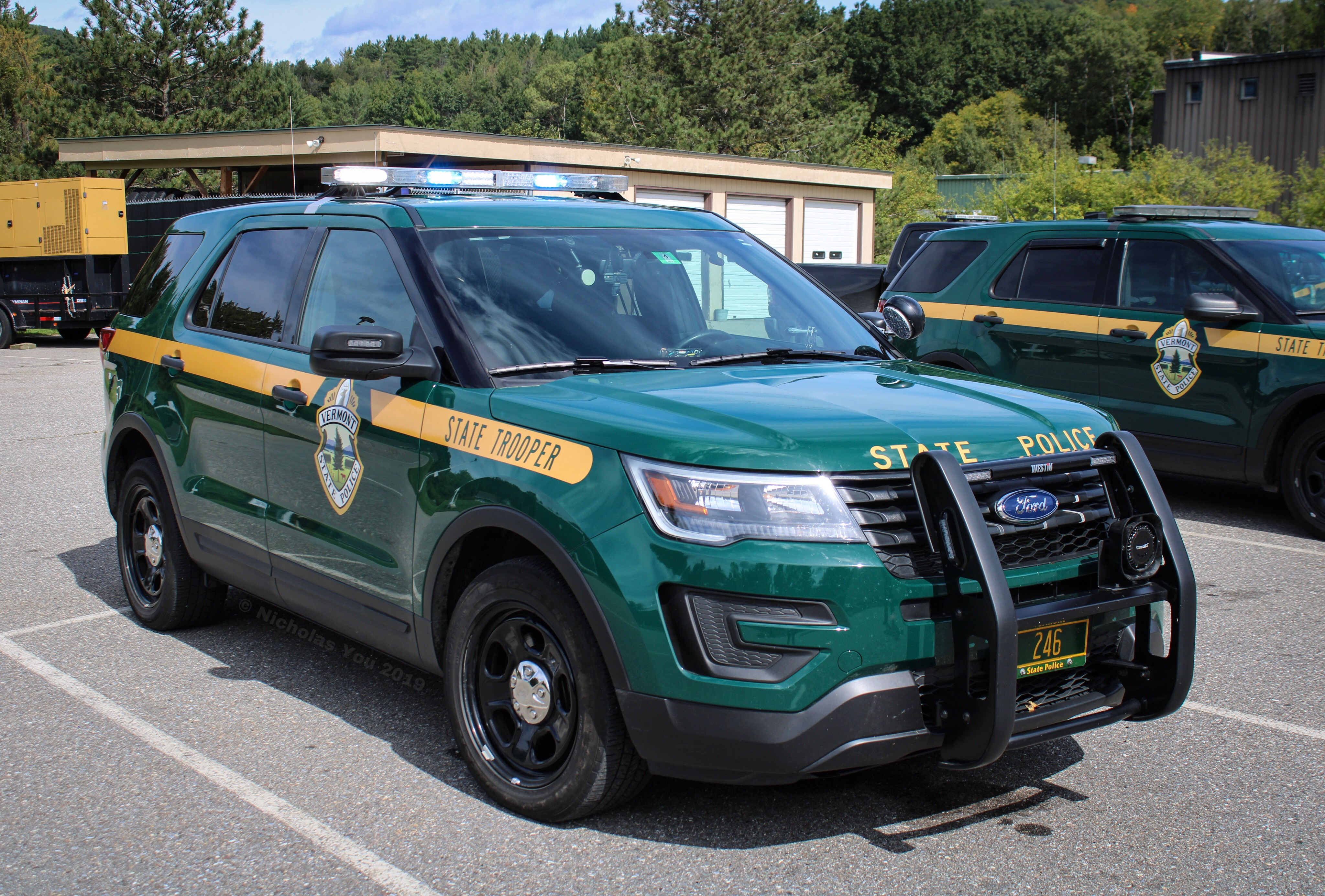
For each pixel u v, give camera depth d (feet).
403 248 13.15
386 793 11.87
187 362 16.28
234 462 15.20
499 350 12.21
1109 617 10.73
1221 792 11.84
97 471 30.73
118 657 16.26
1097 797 11.73
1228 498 27.45
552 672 10.96
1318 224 87.81
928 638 9.74
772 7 157.58
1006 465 10.23
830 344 14.26
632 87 153.17
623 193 17.75
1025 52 351.87
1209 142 114.73
